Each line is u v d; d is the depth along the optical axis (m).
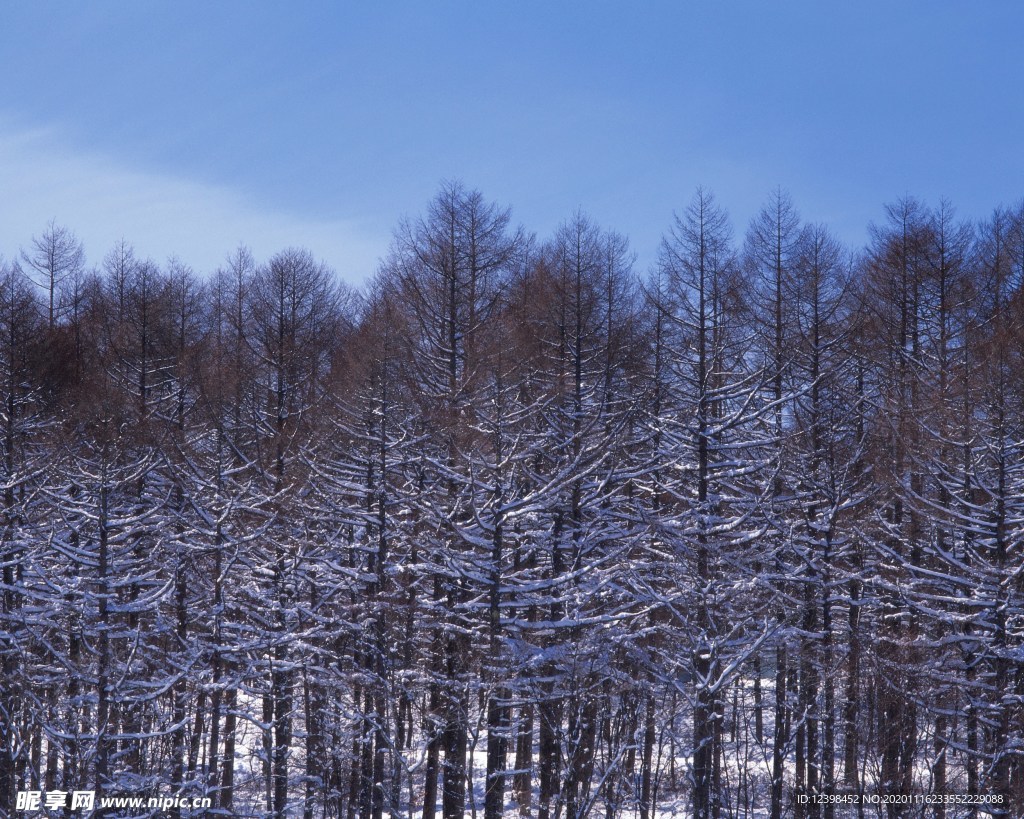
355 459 27.11
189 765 25.42
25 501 26.14
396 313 26.42
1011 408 23.97
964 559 25.73
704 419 25.59
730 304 26.58
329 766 26.25
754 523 26.73
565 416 26.52
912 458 25.39
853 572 25.89
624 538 26.05
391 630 25.58
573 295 27.30
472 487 23.44
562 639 24.52
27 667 24.42
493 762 23.59
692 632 24.58
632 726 27.12
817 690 26.31
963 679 23.25
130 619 26.38
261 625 27.06
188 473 27.09
